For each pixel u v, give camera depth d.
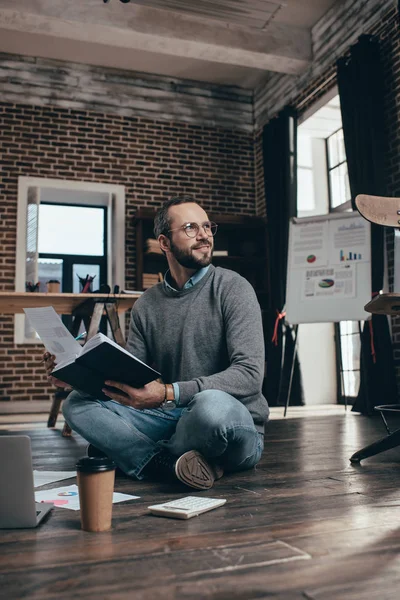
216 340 1.90
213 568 0.96
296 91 6.22
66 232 6.61
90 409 1.83
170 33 5.33
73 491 1.64
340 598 0.83
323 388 6.03
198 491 1.64
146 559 1.02
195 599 0.83
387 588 0.86
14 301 3.80
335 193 6.26
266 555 1.03
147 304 2.06
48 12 4.95
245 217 6.50
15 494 1.24
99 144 6.46
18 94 6.22
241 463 1.85
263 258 6.49
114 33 5.23
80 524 1.27
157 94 6.79
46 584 0.90
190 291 1.96
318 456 2.30
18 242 6.00
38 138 6.24
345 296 4.41
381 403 4.38
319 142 6.44
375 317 4.45
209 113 7.00
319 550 1.05
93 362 1.43
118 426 1.81
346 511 1.35
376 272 4.51
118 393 1.57
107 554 1.05
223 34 5.52
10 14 4.90
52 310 1.87
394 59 4.73
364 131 4.76
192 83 6.97
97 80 6.55
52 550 1.08
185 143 6.84
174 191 6.69
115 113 6.58
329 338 6.12
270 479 1.80
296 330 4.61
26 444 1.23
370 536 1.14
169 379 2.00
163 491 1.64
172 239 1.93
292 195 5.97
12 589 0.88
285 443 2.77
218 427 1.62
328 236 4.61
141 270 6.14
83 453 2.57
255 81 7.04
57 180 6.23
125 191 6.49
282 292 5.85
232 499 1.51
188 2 5.06
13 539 1.16
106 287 3.77
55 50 6.18
